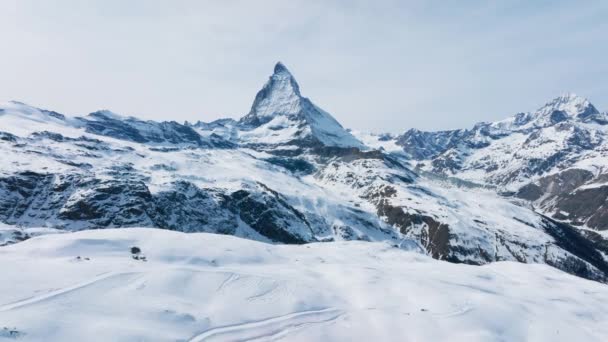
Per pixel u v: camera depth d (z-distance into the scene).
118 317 28.89
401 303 39.47
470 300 41.56
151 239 48.72
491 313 38.69
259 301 36.03
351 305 38.56
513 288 56.62
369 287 43.22
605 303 55.84
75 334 25.84
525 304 45.22
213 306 33.94
